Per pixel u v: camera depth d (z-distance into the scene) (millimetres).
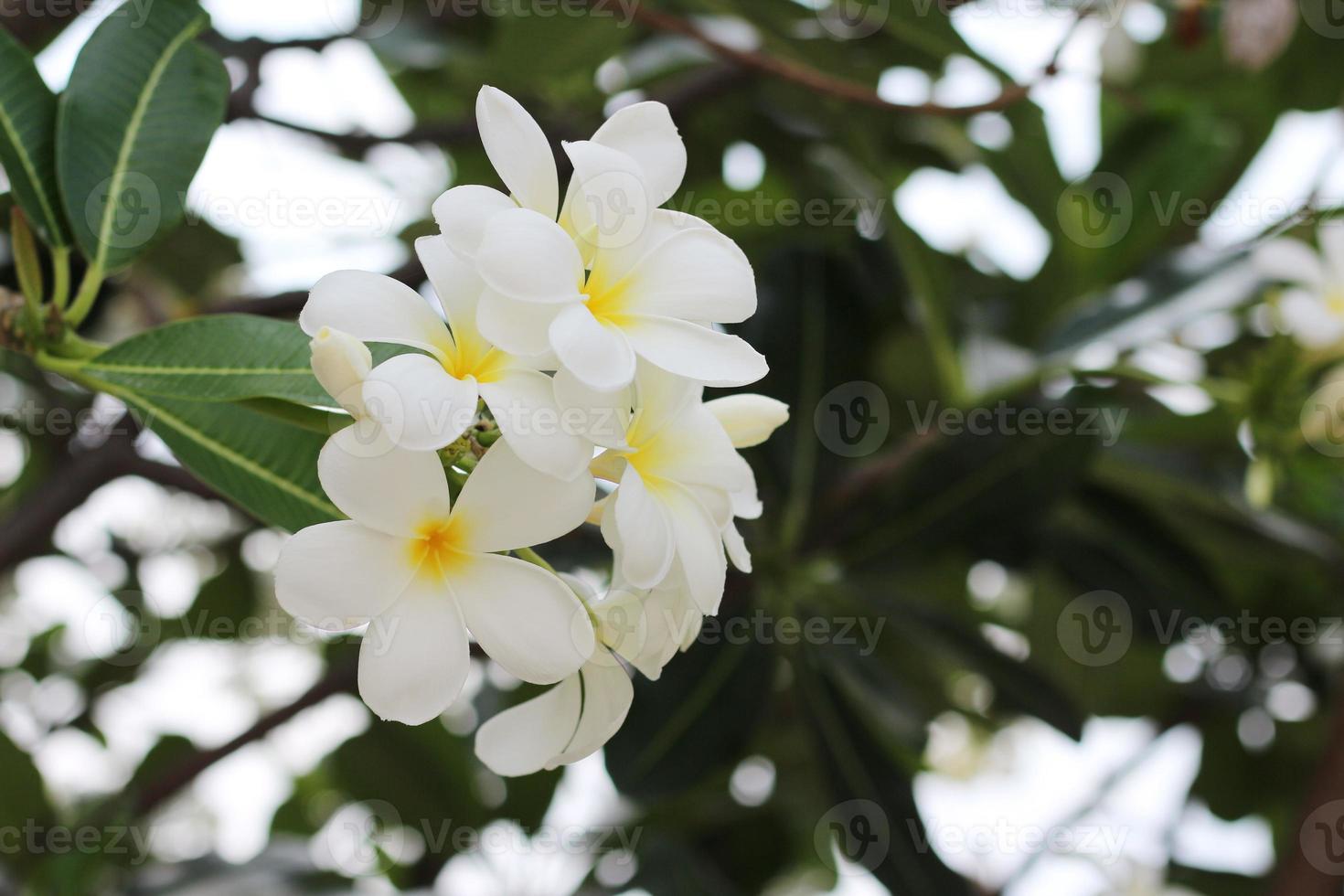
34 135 871
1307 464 1214
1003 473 1143
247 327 821
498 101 800
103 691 1478
